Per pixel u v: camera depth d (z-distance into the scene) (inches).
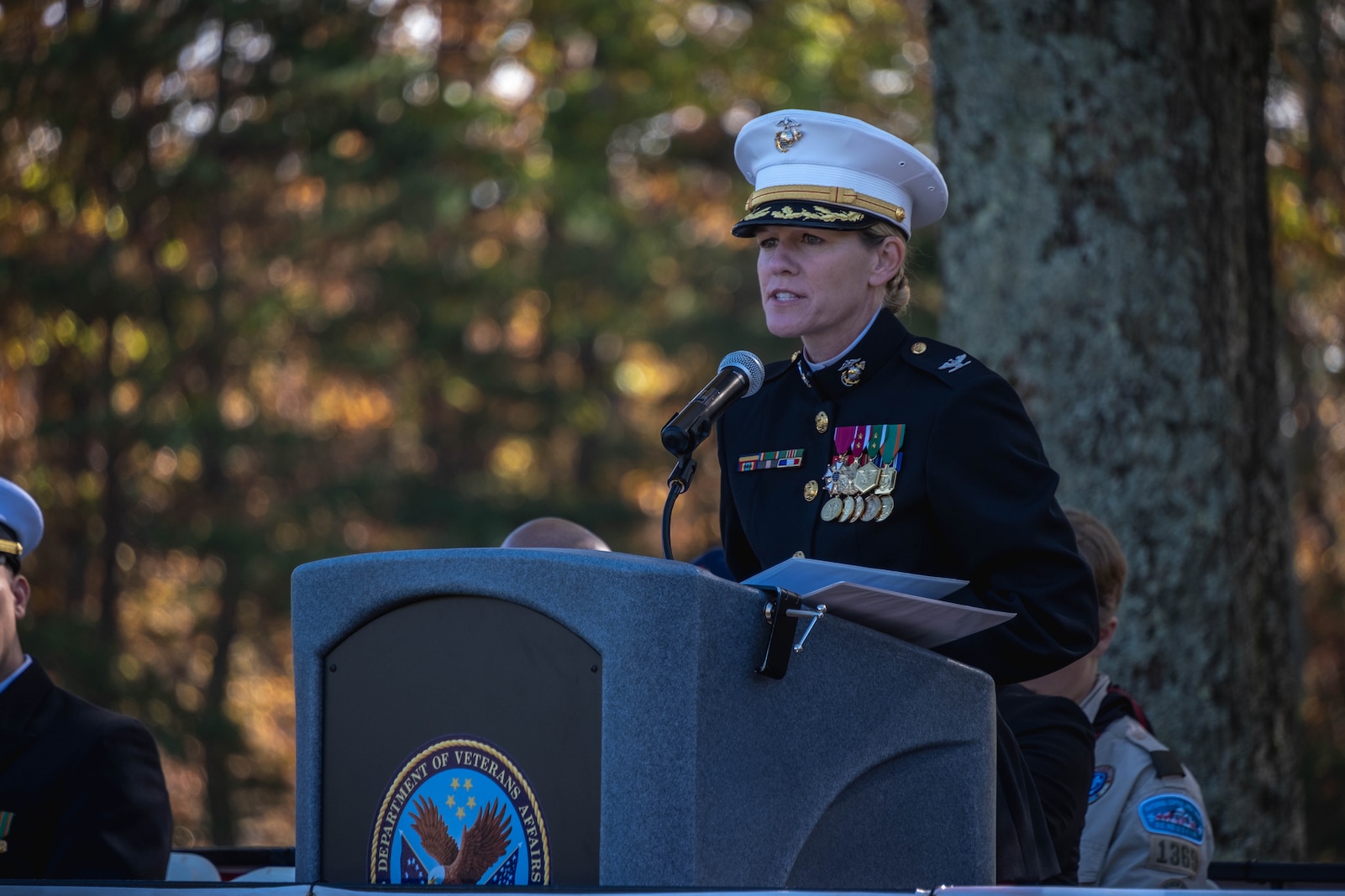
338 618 156.8
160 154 1422.2
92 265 1379.2
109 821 279.0
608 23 1384.1
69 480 1422.2
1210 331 447.5
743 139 207.3
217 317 1521.9
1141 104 444.1
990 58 454.6
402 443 1827.0
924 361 201.0
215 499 1547.7
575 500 1738.4
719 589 142.8
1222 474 445.7
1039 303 447.2
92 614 1488.7
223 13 1366.9
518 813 146.0
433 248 1734.7
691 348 1763.0
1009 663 184.1
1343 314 1067.3
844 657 155.9
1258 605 454.9
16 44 1301.7
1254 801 442.3
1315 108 838.5
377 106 1472.7
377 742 154.9
